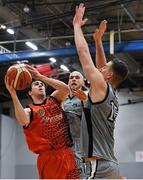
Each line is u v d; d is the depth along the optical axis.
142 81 17.55
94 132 3.59
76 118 5.31
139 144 17.36
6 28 11.59
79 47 3.58
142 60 17.56
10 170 17.83
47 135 5.21
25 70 4.81
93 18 12.41
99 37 4.38
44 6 11.92
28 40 12.30
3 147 17.23
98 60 4.36
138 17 13.07
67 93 5.36
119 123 17.70
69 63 13.68
